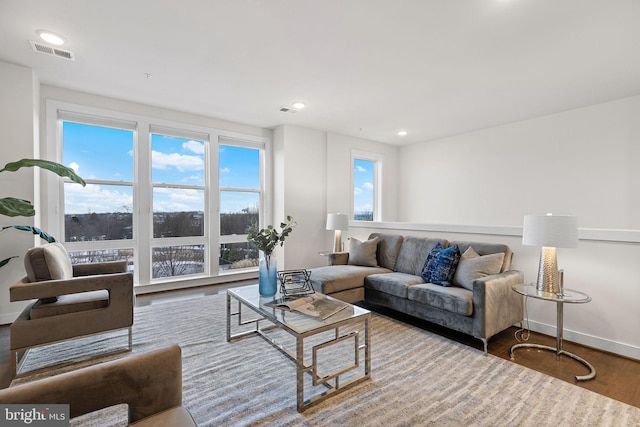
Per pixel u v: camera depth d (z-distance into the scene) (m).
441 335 2.77
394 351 2.43
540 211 4.35
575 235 2.15
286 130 4.88
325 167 5.31
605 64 2.79
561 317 2.34
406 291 2.95
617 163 3.68
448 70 2.95
